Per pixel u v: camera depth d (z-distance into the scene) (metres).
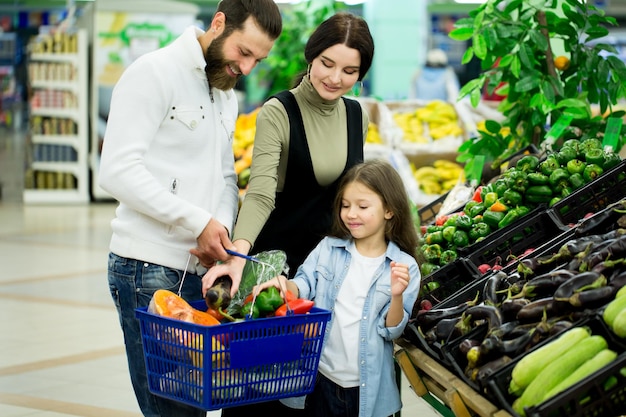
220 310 2.83
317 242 3.33
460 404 2.66
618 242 2.73
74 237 10.84
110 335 6.25
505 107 4.96
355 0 17.67
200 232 2.85
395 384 3.09
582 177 3.69
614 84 4.68
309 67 3.23
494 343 2.61
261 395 2.70
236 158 7.86
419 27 17.72
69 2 18.25
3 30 24.72
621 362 2.35
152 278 2.96
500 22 4.70
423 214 5.29
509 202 3.75
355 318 3.04
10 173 19.03
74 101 14.48
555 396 2.30
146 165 2.91
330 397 3.06
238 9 2.86
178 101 2.91
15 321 6.63
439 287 3.38
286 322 2.66
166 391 2.70
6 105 24.33
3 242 10.40
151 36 14.37
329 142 3.28
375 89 17.83
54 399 4.82
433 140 8.47
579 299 2.58
